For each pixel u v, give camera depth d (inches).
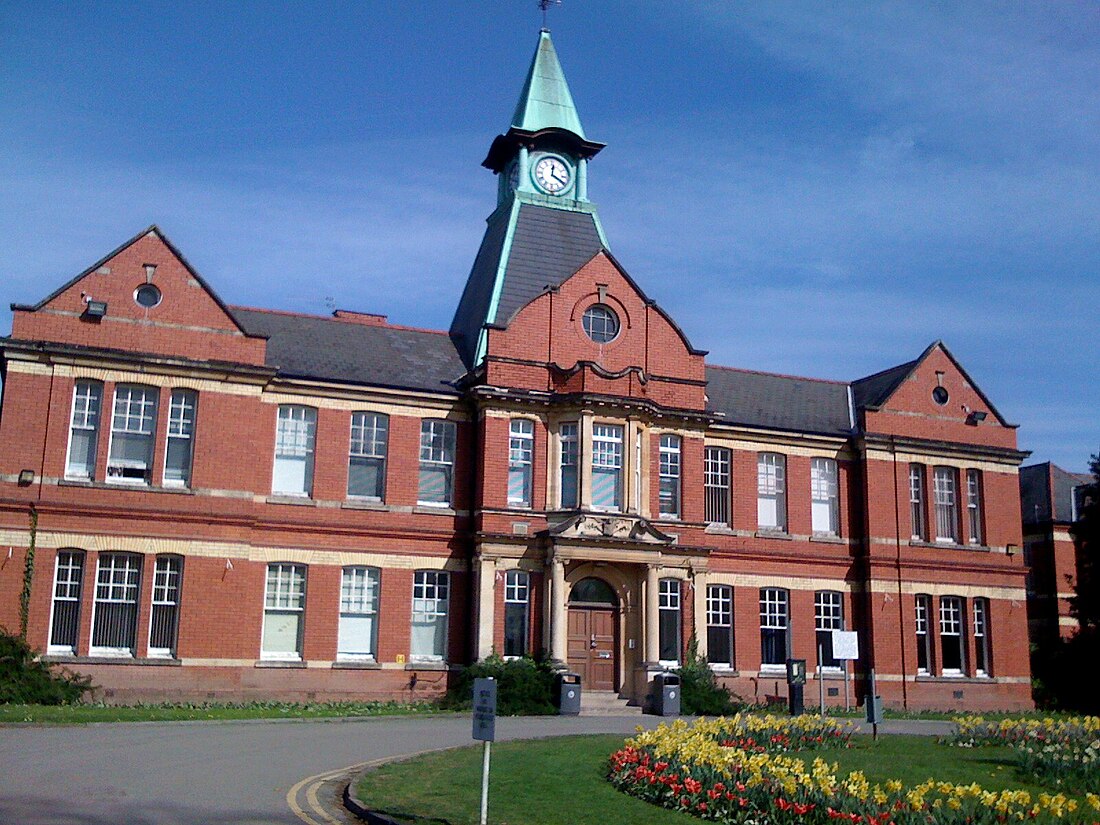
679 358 1472.7
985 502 1670.8
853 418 1688.0
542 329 1411.2
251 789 645.3
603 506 1379.2
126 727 929.5
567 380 1391.5
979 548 1649.9
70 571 1199.6
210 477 1257.4
